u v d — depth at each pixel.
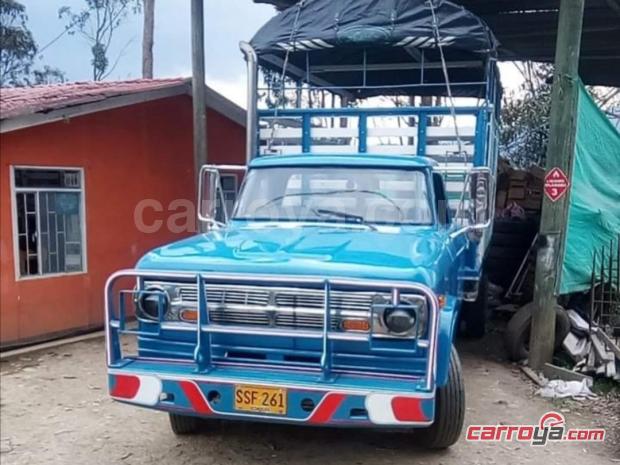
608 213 7.60
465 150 6.39
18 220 7.56
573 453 4.66
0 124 7.06
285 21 7.19
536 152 16.50
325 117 6.81
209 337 3.77
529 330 7.06
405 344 3.55
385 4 6.84
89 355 7.25
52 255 8.00
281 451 4.58
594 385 6.21
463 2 10.45
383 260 3.75
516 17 11.05
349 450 4.60
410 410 3.38
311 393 3.47
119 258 8.88
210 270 3.81
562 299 7.75
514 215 10.48
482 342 8.09
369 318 3.56
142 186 9.22
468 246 5.98
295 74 8.35
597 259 7.48
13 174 7.44
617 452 4.70
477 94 9.23
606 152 7.75
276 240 4.36
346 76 9.25
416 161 5.22
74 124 8.12
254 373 3.65
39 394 5.85
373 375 3.58
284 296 3.71
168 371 3.70
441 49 6.69
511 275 10.27
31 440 4.77
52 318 7.96
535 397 5.92
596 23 10.90
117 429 5.00
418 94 9.51
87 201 8.36
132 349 7.27
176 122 9.82
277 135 6.98
